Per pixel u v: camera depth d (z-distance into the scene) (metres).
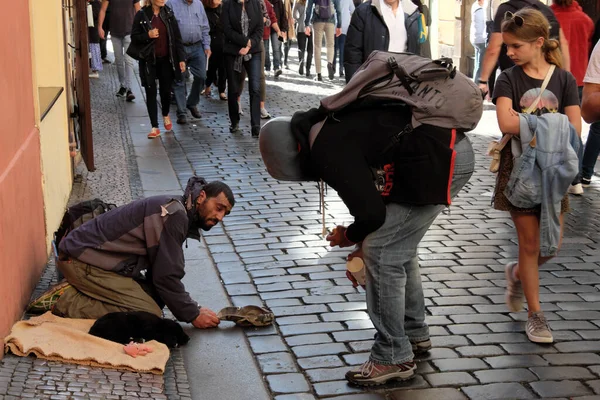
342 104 4.04
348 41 9.21
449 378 4.46
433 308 5.44
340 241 4.34
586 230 7.18
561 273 6.11
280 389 4.36
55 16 7.84
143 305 4.91
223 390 4.36
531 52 4.81
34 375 4.15
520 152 4.75
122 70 14.27
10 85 4.98
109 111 13.04
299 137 4.12
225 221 7.38
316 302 5.52
